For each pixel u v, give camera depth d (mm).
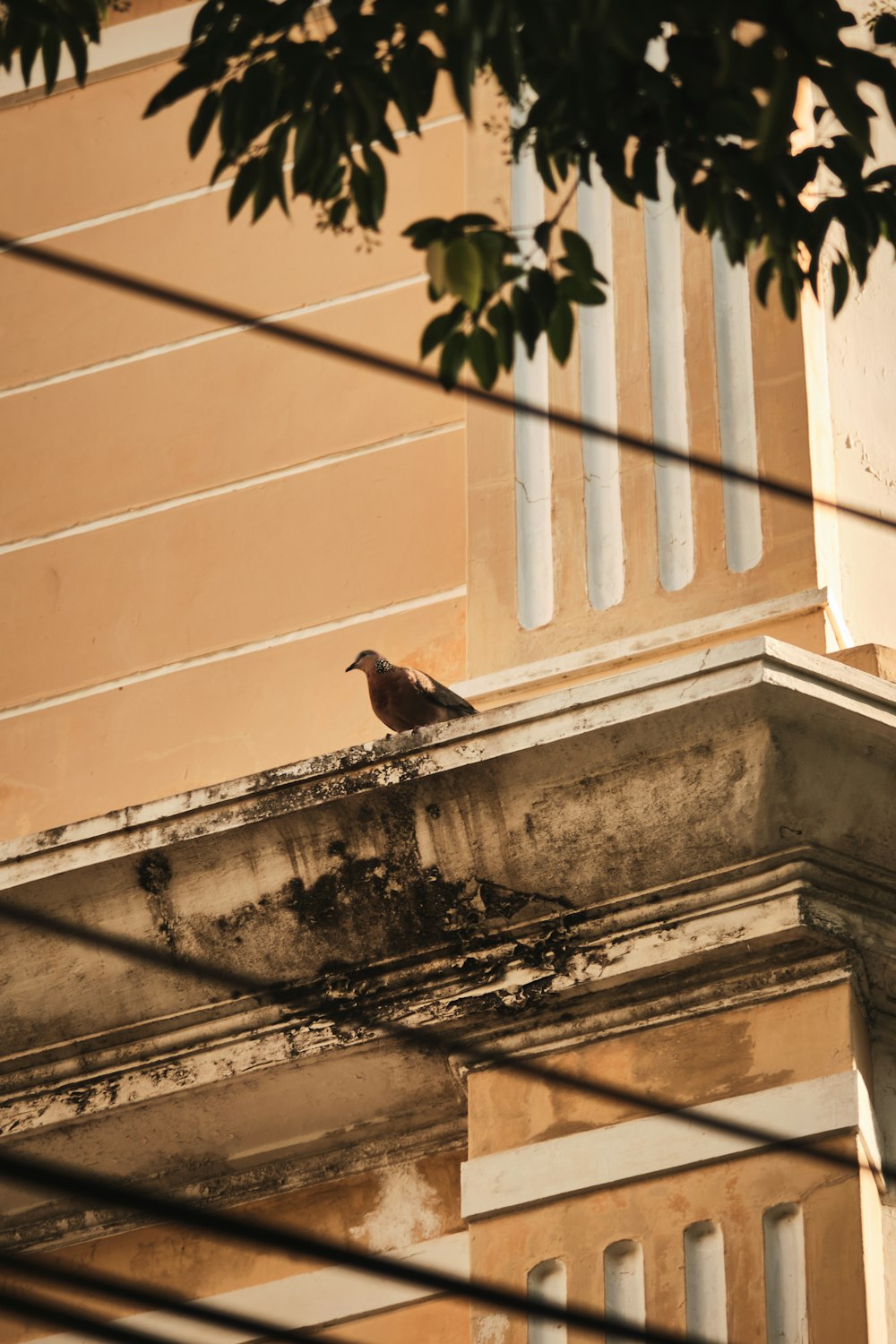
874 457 14078
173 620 14352
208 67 9016
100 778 13906
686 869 11344
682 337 13625
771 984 11133
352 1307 11594
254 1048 11883
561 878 11477
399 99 9125
